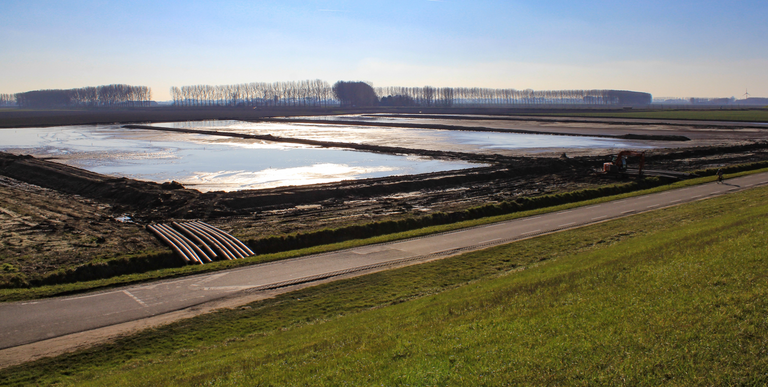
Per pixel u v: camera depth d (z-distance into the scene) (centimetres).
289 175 5588
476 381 890
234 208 3869
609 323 1045
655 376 828
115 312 1870
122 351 1548
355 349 1166
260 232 3111
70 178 5019
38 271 2355
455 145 8588
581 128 11844
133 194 4212
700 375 812
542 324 1104
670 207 3369
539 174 5472
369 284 2095
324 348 1235
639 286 1262
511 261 2322
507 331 1098
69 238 2939
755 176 4778
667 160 6325
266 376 1070
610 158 6269
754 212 2412
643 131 10750
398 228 3259
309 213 3700
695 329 948
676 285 1210
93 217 3581
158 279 2238
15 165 5909
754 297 1035
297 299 1964
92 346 1585
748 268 1224
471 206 3841
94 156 7206
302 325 1684
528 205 3881
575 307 1184
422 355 1035
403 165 6309
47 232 3073
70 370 1431
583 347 953
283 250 2856
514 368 916
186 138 10044
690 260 1423
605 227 2866
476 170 5466
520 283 1655
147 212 3766
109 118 17600
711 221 2459
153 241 2905
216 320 1780
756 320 937
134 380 1248
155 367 1370
